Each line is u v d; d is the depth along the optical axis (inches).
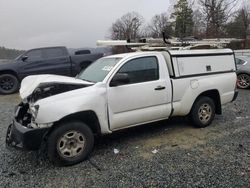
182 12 1194.6
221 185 137.2
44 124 156.9
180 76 209.9
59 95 163.8
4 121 271.0
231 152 178.9
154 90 195.9
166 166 160.6
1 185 145.0
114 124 181.9
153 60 200.5
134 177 148.7
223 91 236.4
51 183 145.9
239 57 460.1
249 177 144.6
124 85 184.1
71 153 166.2
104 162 169.2
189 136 212.1
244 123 243.9
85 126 169.6
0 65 437.7
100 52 486.3
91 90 171.8
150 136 213.8
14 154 185.0
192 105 220.8
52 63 457.4
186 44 245.3
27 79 202.7
